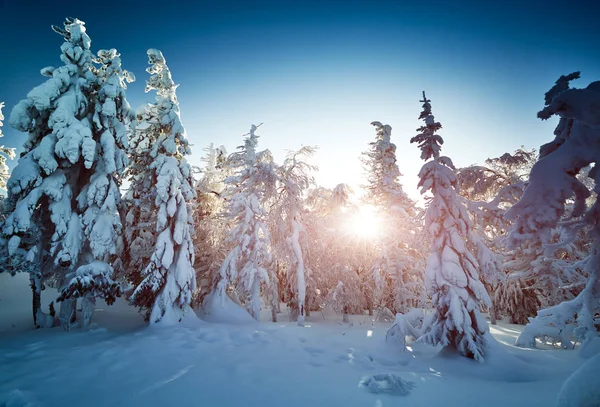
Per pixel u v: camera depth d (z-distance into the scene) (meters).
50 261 18.17
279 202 24.83
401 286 21.95
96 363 11.75
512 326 21.39
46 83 17.22
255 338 16.16
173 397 9.09
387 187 23.92
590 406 3.74
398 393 9.59
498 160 22.44
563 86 5.13
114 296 17.16
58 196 16.72
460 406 8.79
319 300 24.88
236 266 22.20
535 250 19.61
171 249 18.92
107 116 18.83
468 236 14.09
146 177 20.84
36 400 8.63
